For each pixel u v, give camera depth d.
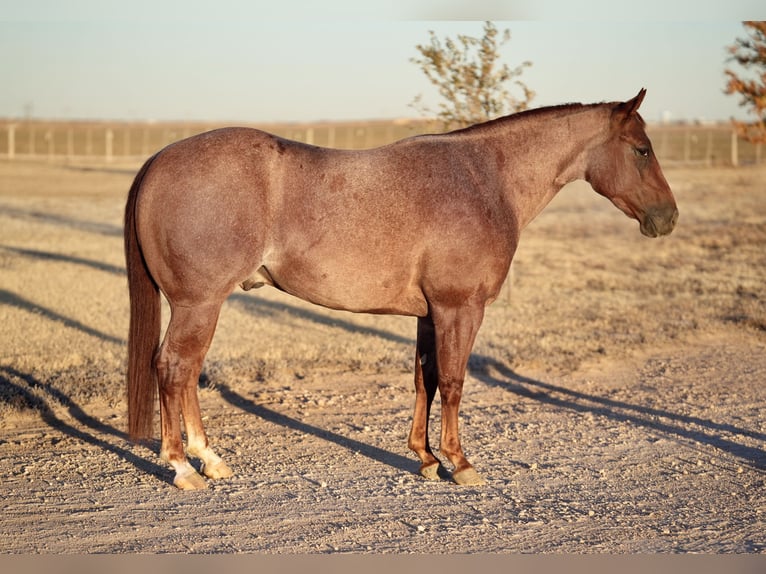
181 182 5.40
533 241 21.77
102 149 77.31
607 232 23.81
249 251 5.45
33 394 7.64
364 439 6.94
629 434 7.16
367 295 5.67
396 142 5.82
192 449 5.86
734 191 33.72
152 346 5.71
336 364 9.48
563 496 5.62
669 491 5.75
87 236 21.20
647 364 9.78
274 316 12.23
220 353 9.69
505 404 8.13
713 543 4.80
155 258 5.51
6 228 22.19
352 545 4.69
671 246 20.23
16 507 5.22
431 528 4.99
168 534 4.82
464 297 5.67
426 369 6.05
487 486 5.82
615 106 6.09
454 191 5.66
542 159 6.06
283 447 6.66
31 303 12.35
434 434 7.13
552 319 11.96
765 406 8.07
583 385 8.88
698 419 7.63
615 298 13.61
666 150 67.44
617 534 4.93
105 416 7.34
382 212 5.54
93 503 5.33
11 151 61.78
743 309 12.65
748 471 6.21
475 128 6.01
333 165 5.59
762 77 16.14
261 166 5.48
